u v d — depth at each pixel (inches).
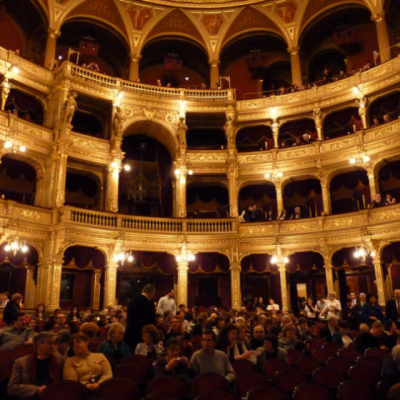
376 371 328.8
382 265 946.1
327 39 1343.5
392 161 1033.5
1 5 1120.2
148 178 1208.2
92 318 576.7
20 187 1074.7
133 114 1120.8
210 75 1310.3
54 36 1169.4
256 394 262.1
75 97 1083.3
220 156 1156.5
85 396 251.1
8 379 308.8
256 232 1064.2
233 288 1015.6
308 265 1037.2
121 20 1262.3
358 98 1107.3
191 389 287.3
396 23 1237.7
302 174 1128.8
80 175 1119.0
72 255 949.2
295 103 1175.6
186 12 1290.6
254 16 1294.3
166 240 1022.4
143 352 358.6
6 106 1046.4
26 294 940.0
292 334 426.0
